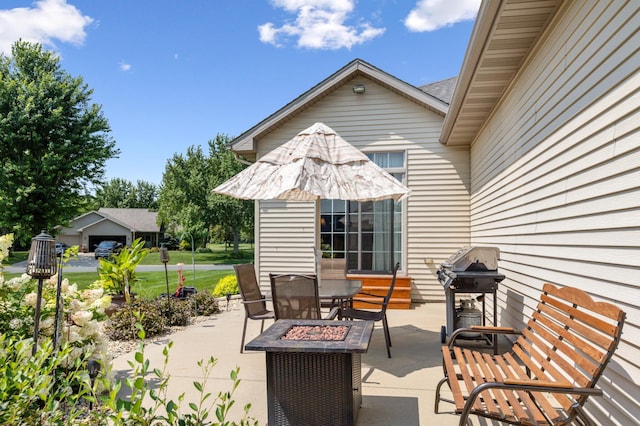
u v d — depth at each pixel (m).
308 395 2.70
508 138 5.10
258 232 8.63
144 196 70.31
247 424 1.57
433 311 7.23
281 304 4.08
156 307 6.09
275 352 2.74
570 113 3.15
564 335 2.55
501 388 2.08
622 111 2.38
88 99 23.50
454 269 4.82
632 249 2.27
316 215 8.46
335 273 7.13
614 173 2.47
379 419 2.97
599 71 2.68
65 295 3.39
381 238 8.27
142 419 1.38
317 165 4.61
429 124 8.22
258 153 8.76
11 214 20.50
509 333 3.20
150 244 49.84
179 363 4.27
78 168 22.27
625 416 2.35
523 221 4.40
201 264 28.67
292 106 8.35
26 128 20.97
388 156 8.37
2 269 3.47
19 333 3.04
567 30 3.24
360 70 8.18
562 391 2.02
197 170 35.97
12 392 1.64
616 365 2.45
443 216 8.12
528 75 4.29
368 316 4.64
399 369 4.12
